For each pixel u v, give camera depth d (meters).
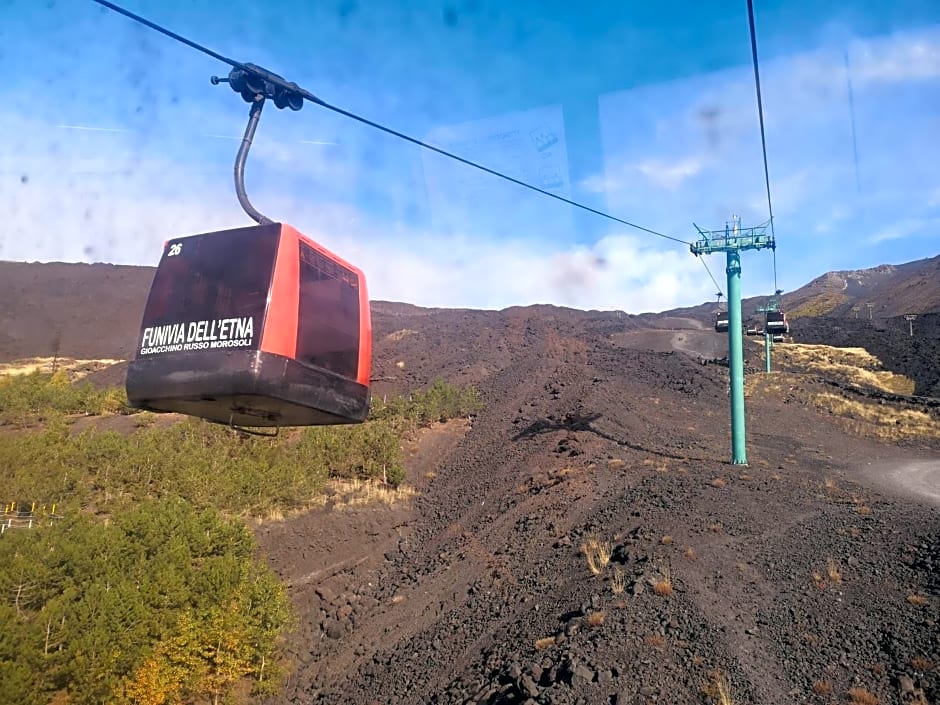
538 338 66.75
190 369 7.41
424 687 13.88
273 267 7.46
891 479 27.17
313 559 22.45
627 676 10.15
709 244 25.45
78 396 39.56
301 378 7.66
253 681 16.19
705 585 13.31
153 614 14.70
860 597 12.31
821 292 174.62
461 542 23.25
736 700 9.15
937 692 8.88
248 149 7.73
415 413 38.97
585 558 17.14
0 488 21.91
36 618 13.70
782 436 36.97
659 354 61.47
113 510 21.61
